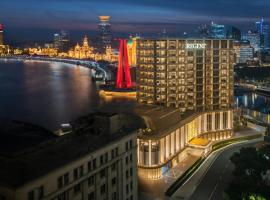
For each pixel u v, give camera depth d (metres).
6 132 123.88
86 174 91.38
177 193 137.62
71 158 87.81
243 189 121.06
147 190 139.62
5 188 73.12
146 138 147.75
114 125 108.94
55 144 98.56
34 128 132.38
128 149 109.38
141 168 150.50
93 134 107.06
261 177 135.00
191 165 162.62
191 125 188.75
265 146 167.38
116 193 104.69
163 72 198.50
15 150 101.31
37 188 77.06
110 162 100.56
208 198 133.25
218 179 151.25
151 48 199.12
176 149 168.38
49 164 83.94
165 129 156.38
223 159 177.62
